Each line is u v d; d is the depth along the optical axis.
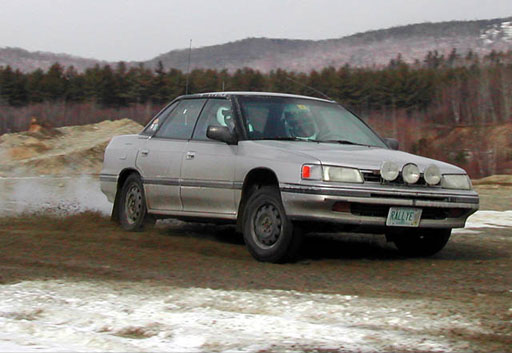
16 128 80.88
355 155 7.11
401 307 5.11
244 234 7.33
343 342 4.19
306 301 5.22
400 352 4.04
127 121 56.66
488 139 64.31
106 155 9.53
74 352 3.93
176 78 75.06
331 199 6.71
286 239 6.94
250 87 73.88
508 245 8.86
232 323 4.55
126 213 9.14
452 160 56.59
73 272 6.30
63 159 41.91
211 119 8.18
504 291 5.82
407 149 64.25
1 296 5.25
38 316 4.73
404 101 89.50
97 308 4.93
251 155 7.41
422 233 7.62
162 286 5.70
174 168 8.25
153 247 7.94
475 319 4.78
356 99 90.19
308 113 8.17
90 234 8.66
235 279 6.13
